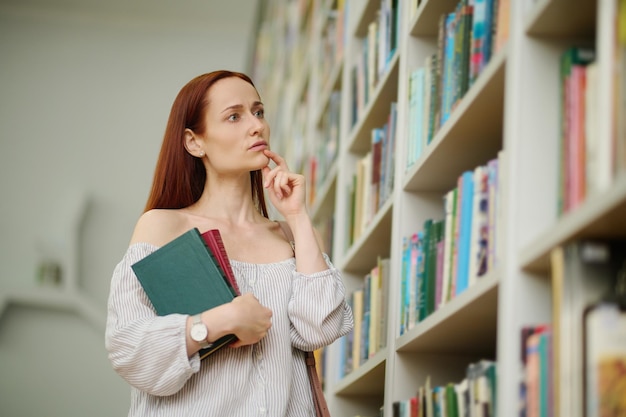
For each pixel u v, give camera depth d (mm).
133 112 9531
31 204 9188
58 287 9039
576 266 1566
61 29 9594
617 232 1599
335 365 3828
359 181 3811
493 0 2354
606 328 1511
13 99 9375
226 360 2320
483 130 2471
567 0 1772
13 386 8875
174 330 2219
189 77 9656
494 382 1952
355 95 4105
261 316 2248
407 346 2754
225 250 2395
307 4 5984
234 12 9625
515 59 1936
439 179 2895
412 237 2846
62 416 8883
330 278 2467
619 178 1461
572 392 1549
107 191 9367
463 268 2311
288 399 2369
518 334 1814
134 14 9633
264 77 8297
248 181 2641
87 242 9297
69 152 9359
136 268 2338
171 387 2236
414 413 2541
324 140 4777
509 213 1873
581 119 1708
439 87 2738
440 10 2949
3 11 9523
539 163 1871
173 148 2594
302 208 2539
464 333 2512
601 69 1590
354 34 4262
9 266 9031
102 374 9039
